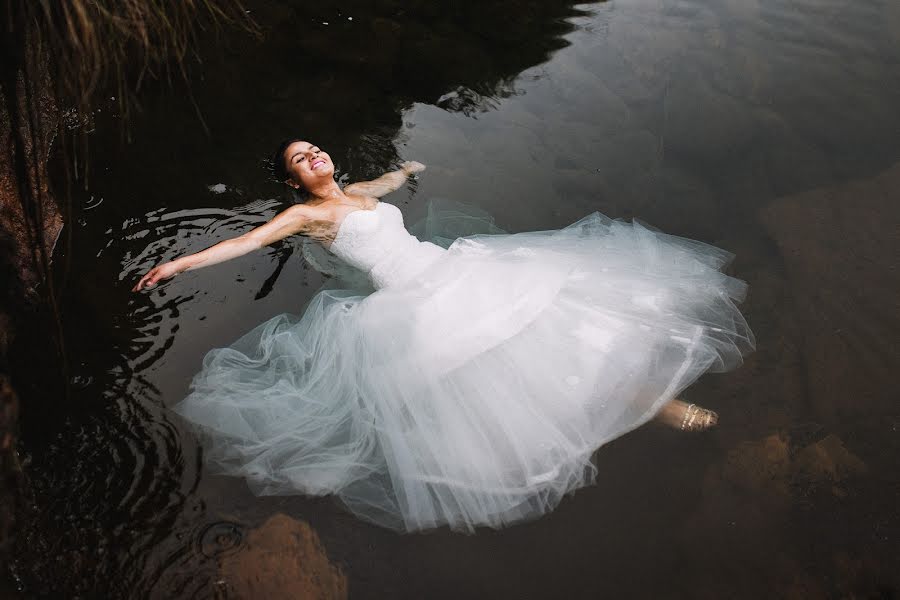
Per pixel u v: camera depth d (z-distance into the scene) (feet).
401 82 18.67
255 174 15.93
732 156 16.53
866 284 13.23
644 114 17.88
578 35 20.62
